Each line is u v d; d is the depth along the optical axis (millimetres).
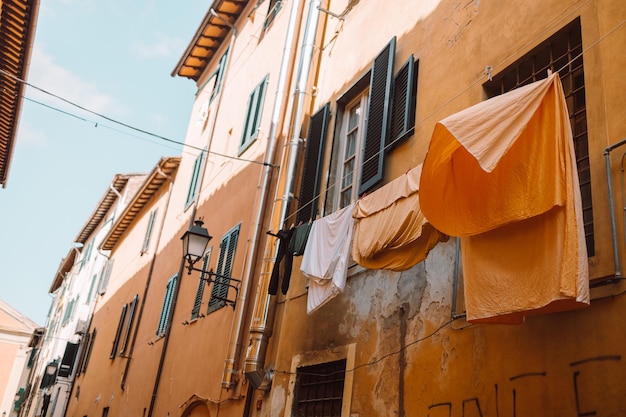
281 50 12094
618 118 4129
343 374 6547
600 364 3713
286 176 9086
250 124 12297
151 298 15453
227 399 8875
